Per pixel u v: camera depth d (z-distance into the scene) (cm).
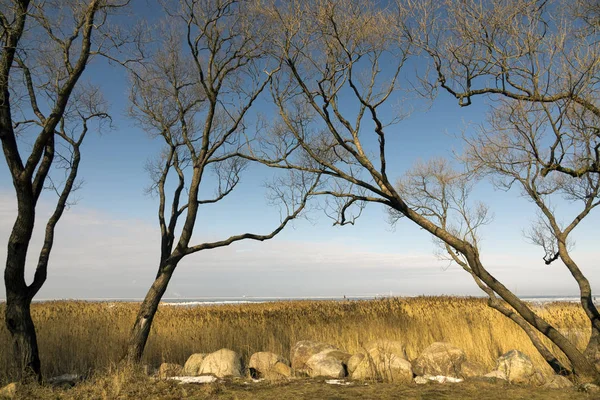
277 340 1536
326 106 1059
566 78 927
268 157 1191
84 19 1041
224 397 848
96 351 1263
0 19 952
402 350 1131
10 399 835
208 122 1235
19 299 973
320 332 1605
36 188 1016
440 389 894
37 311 2317
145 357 1355
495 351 1350
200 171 1221
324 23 1031
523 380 981
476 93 1027
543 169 1016
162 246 1263
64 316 2041
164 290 1194
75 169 1170
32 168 959
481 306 2480
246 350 1474
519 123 1017
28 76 1076
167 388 908
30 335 980
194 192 1216
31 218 977
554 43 932
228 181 1310
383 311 2352
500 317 1844
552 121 945
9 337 1184
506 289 1062
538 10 943
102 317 1992
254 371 1124
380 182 1109
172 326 1739
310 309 2659
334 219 1260
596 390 872
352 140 1123
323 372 1061
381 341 1154
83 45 998
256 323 1864
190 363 1156
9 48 936
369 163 1089
